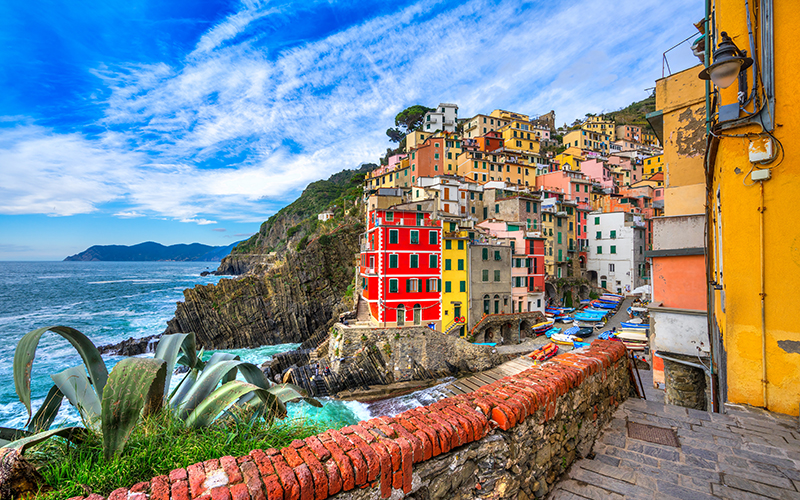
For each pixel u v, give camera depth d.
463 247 44.94
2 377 39.53
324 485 3.13
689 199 16.33
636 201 76.25
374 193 64.00
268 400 5.09
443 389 32.69
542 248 53.00
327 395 33.19
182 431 4.54
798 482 5.05
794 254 7.02
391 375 36.25
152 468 3.75
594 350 7.93
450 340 38.25
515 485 4.60
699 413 7.33
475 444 4.27
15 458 3.31
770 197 7.27
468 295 45.06
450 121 110.44
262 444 4.43
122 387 4.13
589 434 6.40
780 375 7.18
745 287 7.62
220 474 3.08
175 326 55.69
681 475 5.37
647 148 111.81
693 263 14.34
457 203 62.38
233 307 57.88
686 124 16.67
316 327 60.66
